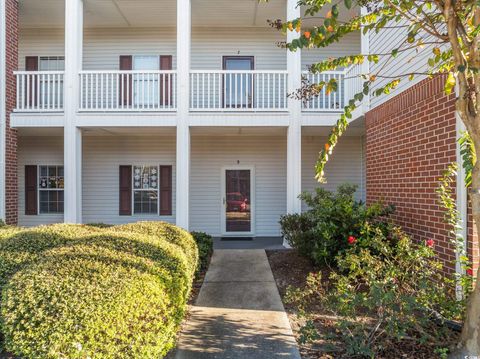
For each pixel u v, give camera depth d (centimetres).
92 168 1062
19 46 1042
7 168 832
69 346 251
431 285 356
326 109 841
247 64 1047
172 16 963
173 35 1045
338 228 550
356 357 329
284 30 326
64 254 325
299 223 730
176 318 340
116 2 881
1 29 812
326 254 540
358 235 525
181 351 354
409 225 522
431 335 343
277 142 1066
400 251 385
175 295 331
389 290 344
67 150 827
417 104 501
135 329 271
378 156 638
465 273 388
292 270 637
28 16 957
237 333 395
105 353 259
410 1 297
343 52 1035
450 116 423
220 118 836
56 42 1044
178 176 823
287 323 422
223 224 1062
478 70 253
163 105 849
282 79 948
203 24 1015
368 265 376
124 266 309
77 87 832
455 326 348
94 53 1045
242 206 1068
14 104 857
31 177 1062
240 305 484
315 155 1062
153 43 1045
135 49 1045
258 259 727
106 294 269
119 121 833
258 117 841
